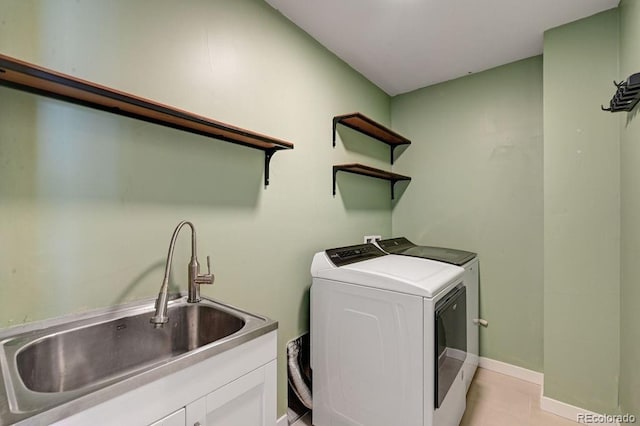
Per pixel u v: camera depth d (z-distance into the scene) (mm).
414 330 1434
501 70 2516
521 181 2422
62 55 989
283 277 1860
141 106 1016
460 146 2727
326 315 1776
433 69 2578
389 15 1872
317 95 2145
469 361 2129
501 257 2506
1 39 887
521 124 2424
